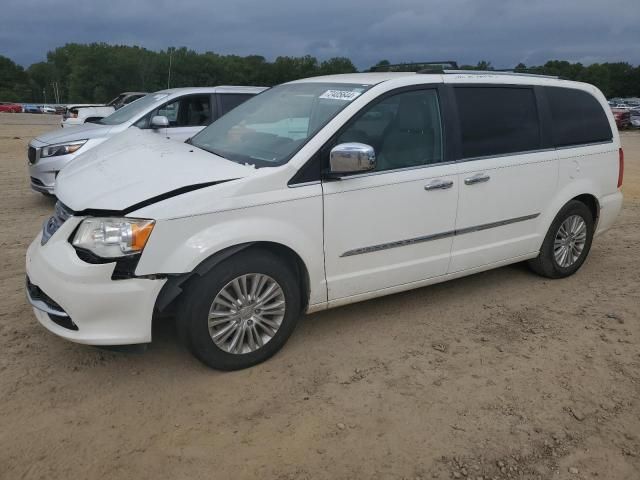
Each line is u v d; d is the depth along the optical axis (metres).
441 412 3.29
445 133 4.35
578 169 5.21
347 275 3.97
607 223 5.68
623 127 36.50
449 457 2.93
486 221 4.62
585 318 4.58
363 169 3.53
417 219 4.20
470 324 4.43
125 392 3.39
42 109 60.75
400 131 4.14
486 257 4.72
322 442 3.01
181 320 3.44
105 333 3.27
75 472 2.75
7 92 112.94
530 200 4.89
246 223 3.46
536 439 3.09
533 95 4.96
